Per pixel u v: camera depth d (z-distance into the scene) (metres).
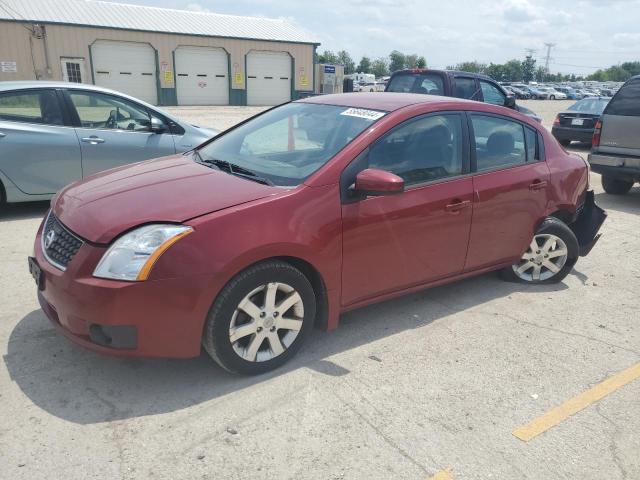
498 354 3.78
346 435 2.87
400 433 2.91
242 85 34.16
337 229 3.42
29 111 6.35
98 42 29.44
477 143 4.26
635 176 8.17
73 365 3.39
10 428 2.81
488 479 2.61
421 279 4.04
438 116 4.05
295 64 35.72
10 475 2.50
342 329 4.05
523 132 4.65
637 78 8.20
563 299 4.77
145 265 2.85
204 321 3.03
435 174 3.97
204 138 7.39
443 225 3.98
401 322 4.20
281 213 3.20
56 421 2.88
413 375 3.47
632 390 3.41
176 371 3.38
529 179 4.54
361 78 64.50
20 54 27.83
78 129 6.58
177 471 2.57
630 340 4.07
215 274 2.95
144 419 2.92
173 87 32.06
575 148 15.71
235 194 3.25
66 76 29.09
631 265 5.73
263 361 3.34
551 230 4.87
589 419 3.10
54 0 30.59
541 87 69.69
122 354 2.93
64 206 3.41
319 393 3.22
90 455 2.65
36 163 6.37
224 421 2.94
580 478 2.65
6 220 6.42
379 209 3.60
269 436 2.84
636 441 2.93
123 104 6.88
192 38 31.81
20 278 4.66
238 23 35.38
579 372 3.59
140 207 3.12
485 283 5.05
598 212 5.26
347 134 3.73
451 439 2.88
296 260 3.39
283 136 4.06
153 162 4.14
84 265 2.91
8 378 3.23
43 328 3.81
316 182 3.38
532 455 2.79
